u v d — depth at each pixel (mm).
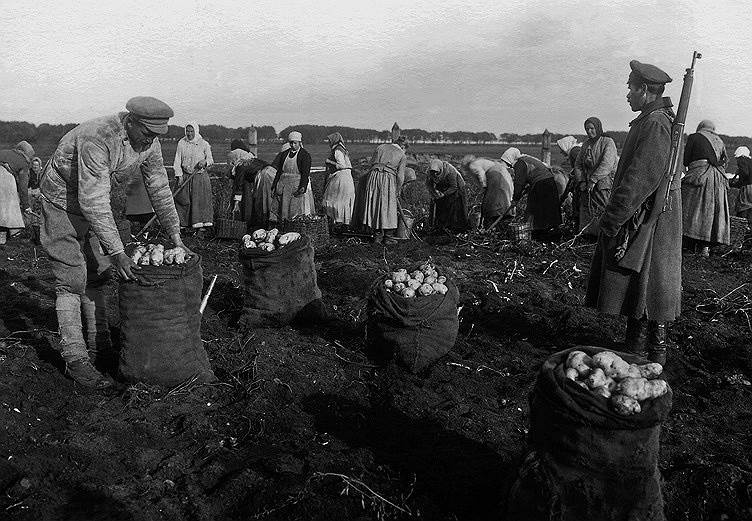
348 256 9086
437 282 4988
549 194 10617
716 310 6676
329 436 3896
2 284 7301
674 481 3426
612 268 4797
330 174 12672
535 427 2986
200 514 3135
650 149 4543
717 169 9570
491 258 9266
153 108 4152
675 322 6152
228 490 3297
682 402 4484
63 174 4180
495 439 3885
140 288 4273
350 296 6984
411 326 4742
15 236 10938
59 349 5066
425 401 4289
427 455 3682
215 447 3729
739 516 3191
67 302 4395
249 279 5824
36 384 4293
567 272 8164
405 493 3307
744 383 4824
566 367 3002
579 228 10273
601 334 5766
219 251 9539
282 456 3578
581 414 2760
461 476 3477
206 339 5395
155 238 10328
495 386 4660
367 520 3109
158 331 4348
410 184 18406
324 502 3166
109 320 5914
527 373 4883
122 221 8062
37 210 11789
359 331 5668
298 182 10805
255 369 4633
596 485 2830
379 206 10375
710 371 5117
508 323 6094
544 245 9742
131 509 3148
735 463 3623
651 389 2828
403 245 10078
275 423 4008
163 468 3498
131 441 3771
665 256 4684
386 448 3775
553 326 5992
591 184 9742
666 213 4660
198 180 11148
